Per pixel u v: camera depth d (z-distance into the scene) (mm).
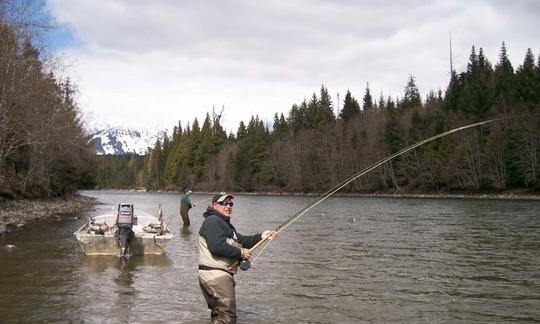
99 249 11461
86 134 46469
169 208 35719
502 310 7051
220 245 5414
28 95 25672
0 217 19812
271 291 8172
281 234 16531
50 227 18312
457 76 79625
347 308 7137
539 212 27125
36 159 35031
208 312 6742
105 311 6762
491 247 13250
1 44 23891
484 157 56500
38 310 6770
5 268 9844
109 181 162625
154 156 132750
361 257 11648
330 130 81500
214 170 99625
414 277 9312
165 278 9031
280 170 86000
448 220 22062
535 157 51531
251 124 101625
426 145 63219
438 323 6449
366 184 70375
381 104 95000
